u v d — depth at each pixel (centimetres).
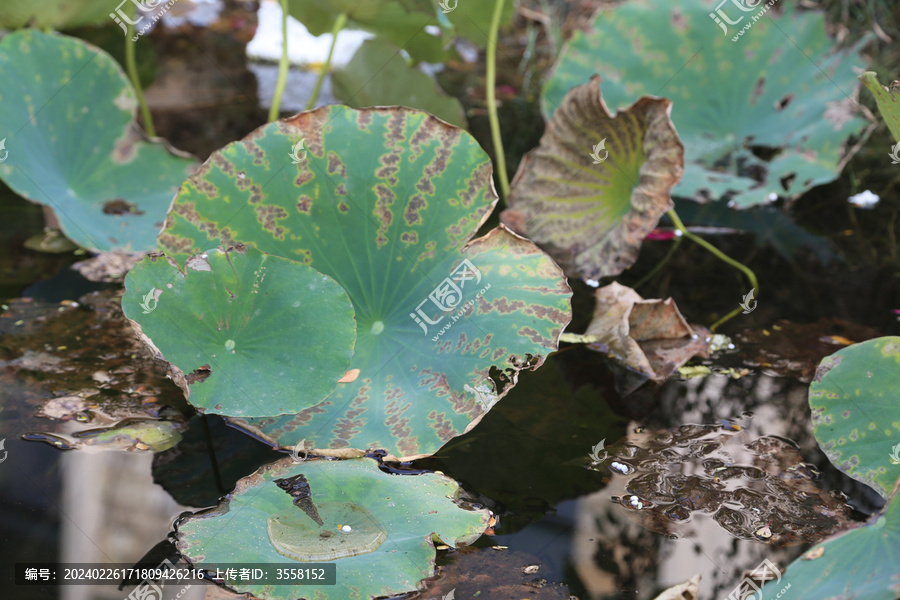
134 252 278
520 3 433
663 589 231
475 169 256
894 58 344
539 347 248
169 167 292
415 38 315
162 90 336
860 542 230
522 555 235
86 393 253
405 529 235
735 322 274
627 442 251
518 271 254
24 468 242
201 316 244
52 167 281
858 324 273
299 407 242
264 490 238
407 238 256
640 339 270
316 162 255
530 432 252
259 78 354
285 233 255
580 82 315
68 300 271
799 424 254
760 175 308
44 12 296
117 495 239
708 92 312
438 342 252
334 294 246
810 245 294
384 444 245
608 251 281
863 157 321
